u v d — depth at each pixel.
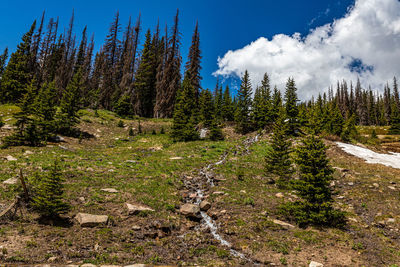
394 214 15.48
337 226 14.02
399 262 10.27
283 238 12.52
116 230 11.98
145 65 67.25
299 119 43.38
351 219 15.23
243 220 14.61
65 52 80.50
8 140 27.92
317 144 14.93
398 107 93.12
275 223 14.28
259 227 13.66
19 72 55.16
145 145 40.31
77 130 42.53
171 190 19.30
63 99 41.88
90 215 12.52
